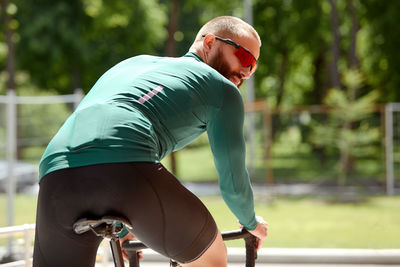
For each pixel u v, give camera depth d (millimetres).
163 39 54062
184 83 3143
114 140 2875
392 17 43062
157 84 3109
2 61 46000
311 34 47969
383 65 46906
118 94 3062
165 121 3053
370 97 26531
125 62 3459
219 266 3229
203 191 30312
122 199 2805
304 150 30578
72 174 2852
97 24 44719
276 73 55750
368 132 26734
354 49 39781
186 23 59375
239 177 3279
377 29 44312
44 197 2918
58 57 44625
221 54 3498
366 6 44562
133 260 3619
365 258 8617
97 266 8469
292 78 61031
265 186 29672
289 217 19766
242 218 3379
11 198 12656
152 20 49812
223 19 3580
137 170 2865
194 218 3037
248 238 3508
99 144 2865
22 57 44969
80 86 49250
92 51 47156
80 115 3027
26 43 44469
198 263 3156
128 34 49500
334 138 27094
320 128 27297
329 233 15539
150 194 2875
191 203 3051
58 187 2857
